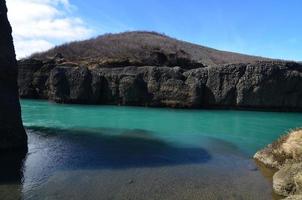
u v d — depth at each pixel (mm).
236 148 13008
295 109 24156
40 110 23031
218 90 24750
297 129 11258
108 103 27297
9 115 11625
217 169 10141
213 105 25062
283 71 24031
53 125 17219
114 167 10031
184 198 7848
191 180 9078
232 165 10602
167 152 12094
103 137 14422
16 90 12305
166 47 46531
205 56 49531
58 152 11602
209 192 8266
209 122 19125
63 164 10188
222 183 8906
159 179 9094
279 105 24062
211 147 13086
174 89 25500
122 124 17969
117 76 26906
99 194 7945
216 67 25016
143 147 12781
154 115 21484
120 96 26734
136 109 24469
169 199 7766
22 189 8117
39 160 10539
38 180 8758
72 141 13438
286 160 10141
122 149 12336
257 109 24281
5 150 11445
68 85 27562
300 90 23984
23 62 32031
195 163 10734
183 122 19000
